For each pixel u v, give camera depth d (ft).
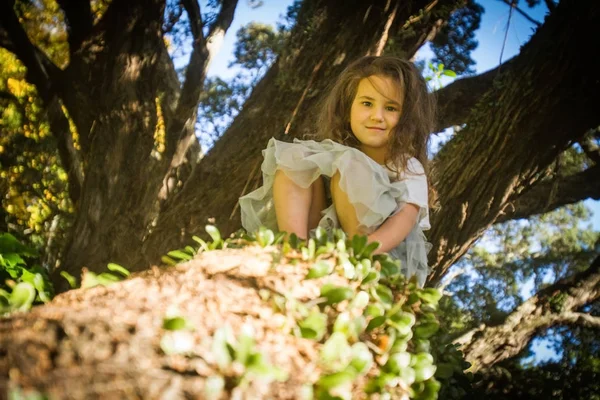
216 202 16.72
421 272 7.70
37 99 34.12
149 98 23.17
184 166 24.04
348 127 8.21
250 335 3.86
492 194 16.71
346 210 7.07
